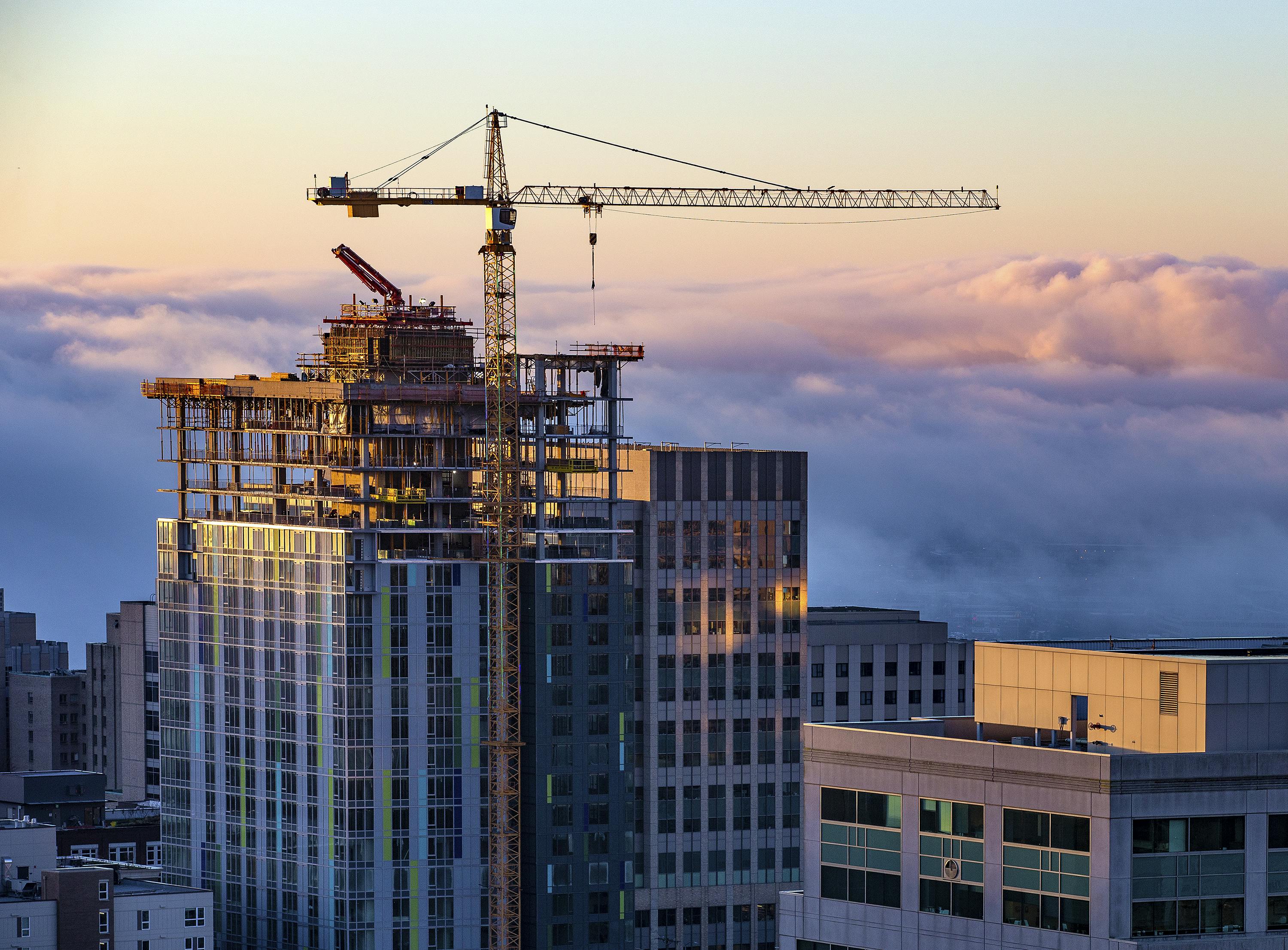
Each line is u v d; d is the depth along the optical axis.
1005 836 149.75
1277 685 152.88
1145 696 155.88
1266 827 146.75
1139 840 144.88
